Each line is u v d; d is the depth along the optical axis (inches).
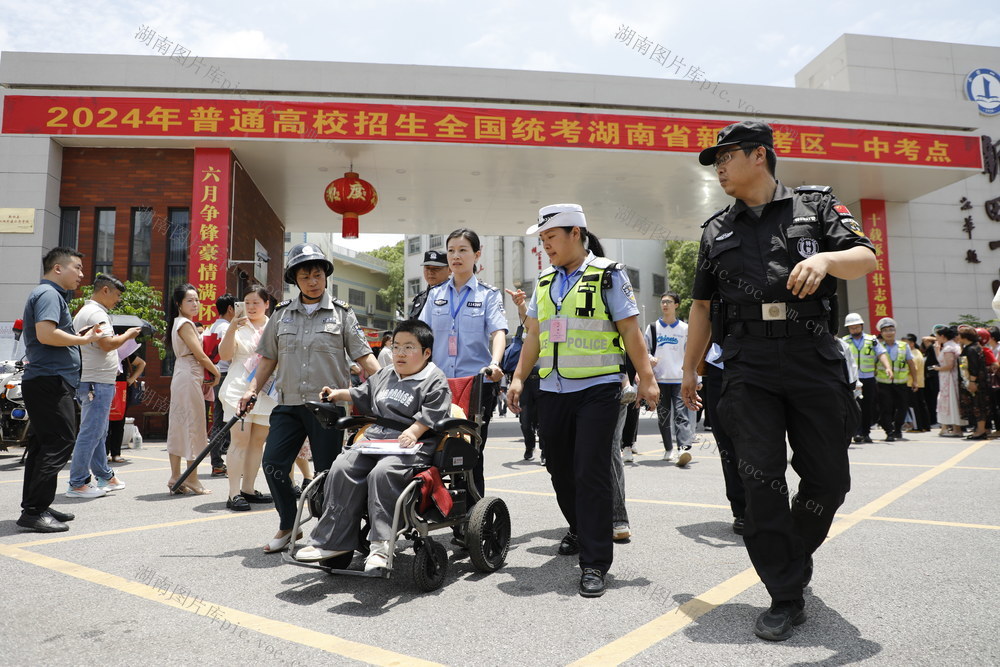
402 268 1656.0
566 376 120.6
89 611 103.6
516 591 114.0
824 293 96.3
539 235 129.9
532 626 96.0
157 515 181.9
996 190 657.0
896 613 97.7
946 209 643.5
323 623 98.3
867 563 124.4
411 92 435.2
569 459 127.5
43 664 83.1
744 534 97.2
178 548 144.9
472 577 123.5
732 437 101.0
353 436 144.9
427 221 639.8
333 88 429.1
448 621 98.7
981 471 244.5
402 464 116.5
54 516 169.6
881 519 162.9
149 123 417.7
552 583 118.6
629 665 81.4
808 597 106.2
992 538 141.9
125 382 310.5
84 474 210.5
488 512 126.0
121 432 309.0
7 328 402.3
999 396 394.0
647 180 518.9
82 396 211.3
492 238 1212.5
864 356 380.2
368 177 502.3
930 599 103.6
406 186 527.5
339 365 147.1
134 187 440.1
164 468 285.9
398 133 430.3
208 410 291.6
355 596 112.0
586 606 104.8
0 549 143.3
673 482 231.8
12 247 412.2
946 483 217.0
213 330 268.2
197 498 210.5
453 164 473.4
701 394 259.1
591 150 451.2
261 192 534.3
